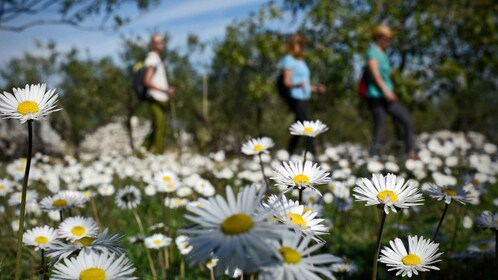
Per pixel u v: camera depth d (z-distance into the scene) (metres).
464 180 3.81
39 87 1.29
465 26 9.70
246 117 13.59
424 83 10.32
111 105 13.93
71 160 5.29
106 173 5.26
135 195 3.33
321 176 1.58
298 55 6.29
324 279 2.46
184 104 12.95
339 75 9.59
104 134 13.08
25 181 1.31
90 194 3.52
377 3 9.69
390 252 1.46
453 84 10.16
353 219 3.90
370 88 6.23
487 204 4.20
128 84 13.79
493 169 4.58
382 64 6.14
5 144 8.61
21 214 1.32
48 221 3.42
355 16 9.71
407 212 3.72
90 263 1.19
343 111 12.43
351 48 9.34
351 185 4.06
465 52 10.32
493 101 15.32
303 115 6.32
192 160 5.95
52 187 4.01
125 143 12.67
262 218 0.96
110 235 1.42
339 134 11.84
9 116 1.24
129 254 2.82
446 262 2.78
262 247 0.91
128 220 3.90
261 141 2.47
